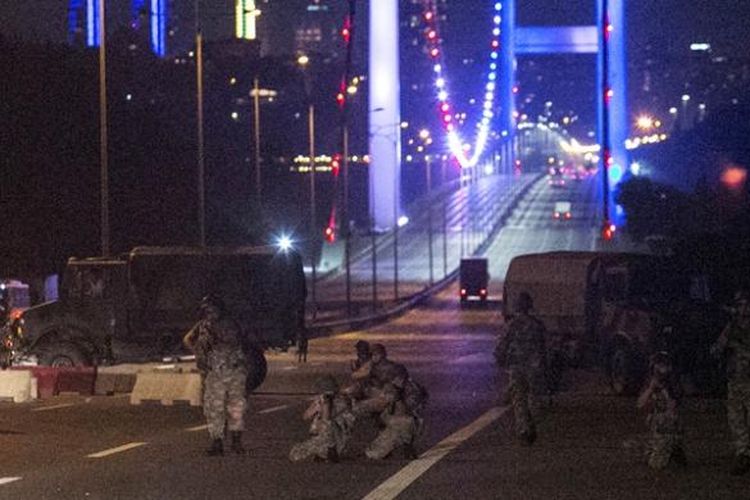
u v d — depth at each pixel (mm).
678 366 61250
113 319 76938
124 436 44156
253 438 43125
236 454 38344
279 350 86062
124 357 77500
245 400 38406
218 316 38312
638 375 61688
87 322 76812
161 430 46188
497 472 34719
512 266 74000
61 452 39656
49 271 157000
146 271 77750
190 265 78375
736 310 34281
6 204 154750
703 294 66125
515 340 41344
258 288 79312
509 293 73812
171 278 78062
